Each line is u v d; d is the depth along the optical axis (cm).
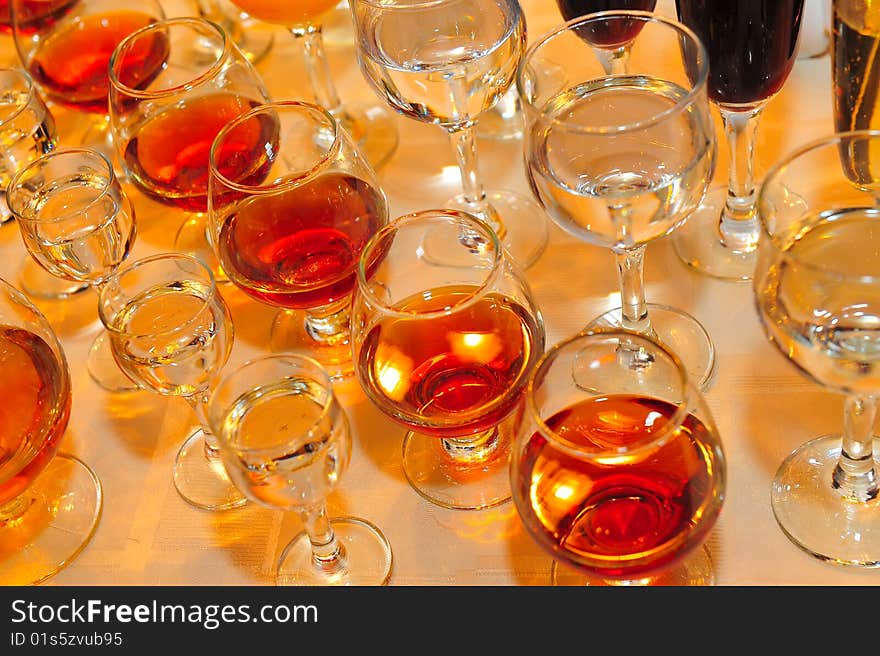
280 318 117
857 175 85
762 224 77
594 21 97
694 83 92
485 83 107
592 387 87
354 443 104
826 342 77
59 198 118
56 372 100
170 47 127
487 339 96
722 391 101
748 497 94
